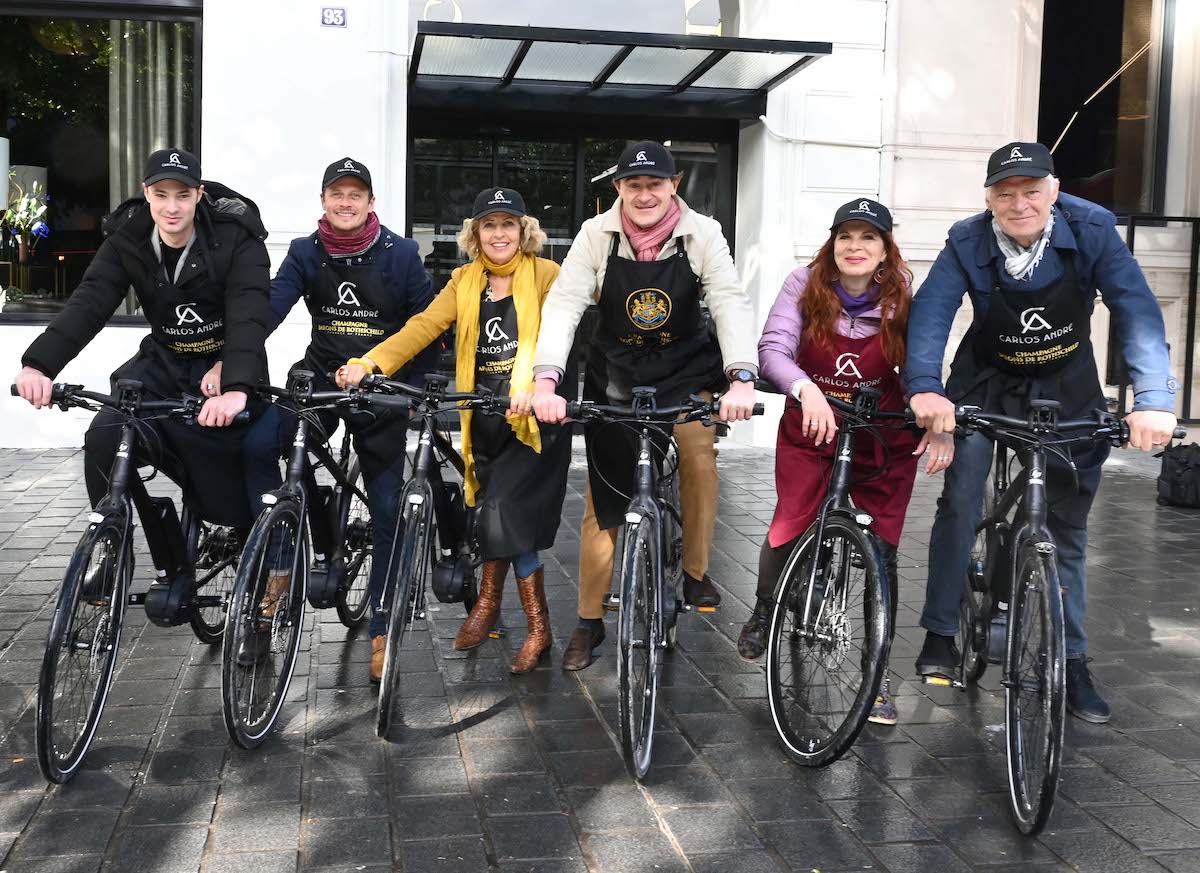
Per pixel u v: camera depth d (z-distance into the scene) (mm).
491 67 8258
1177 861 2828
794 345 3715
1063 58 9508
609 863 2777
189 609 3678
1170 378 3320
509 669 4094
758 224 8922
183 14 8305
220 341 3686
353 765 3287
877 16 8805
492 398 3400
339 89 8289
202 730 3512
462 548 4156
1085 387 3592
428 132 8852
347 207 3953
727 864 2783
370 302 4102
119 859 2748
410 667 4105
